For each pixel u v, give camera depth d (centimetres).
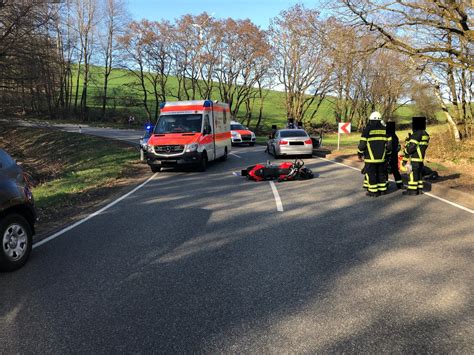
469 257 566
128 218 851
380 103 5112
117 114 6738
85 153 2731
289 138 2059
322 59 4225
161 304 435
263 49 5088
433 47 1465
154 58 5609
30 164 2547
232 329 379
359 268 530
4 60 2258
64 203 1058
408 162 1069
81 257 599
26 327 392
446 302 427
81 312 421
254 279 499
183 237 690
